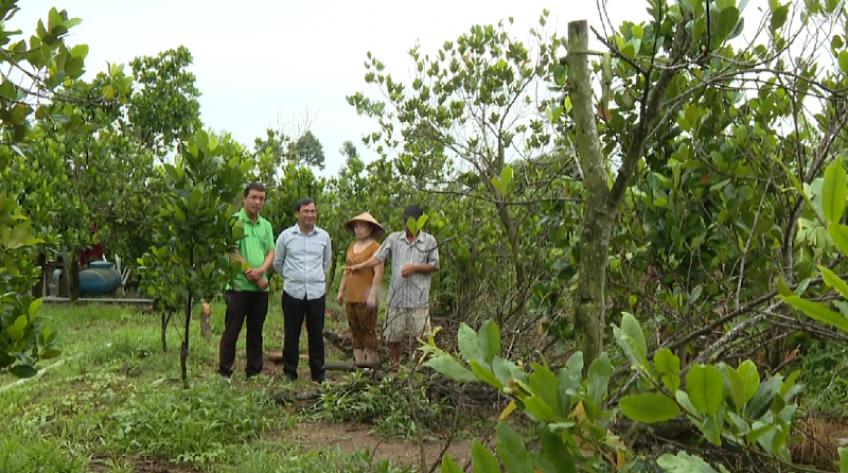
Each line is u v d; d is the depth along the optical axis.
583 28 1.88
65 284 14.91
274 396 6.90
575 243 4.27
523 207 6.78
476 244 8.35
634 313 3.90
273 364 8.99
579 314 1.81
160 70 19.42
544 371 1.36
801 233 2.64
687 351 3.26
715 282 3.60
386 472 3.85
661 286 3.98
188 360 8.45
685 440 2.47
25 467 4.82
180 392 6.63
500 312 5.63
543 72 7.74
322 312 7.73
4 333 3.29
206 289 6.62
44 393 6.92
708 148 3.75
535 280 5.95
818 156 2.62
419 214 7.02
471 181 7.14
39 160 12.33
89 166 13.08
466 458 4.80
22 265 6.26
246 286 7.36
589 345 1.80
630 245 3.96
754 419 1.33
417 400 5.80
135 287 17.02
